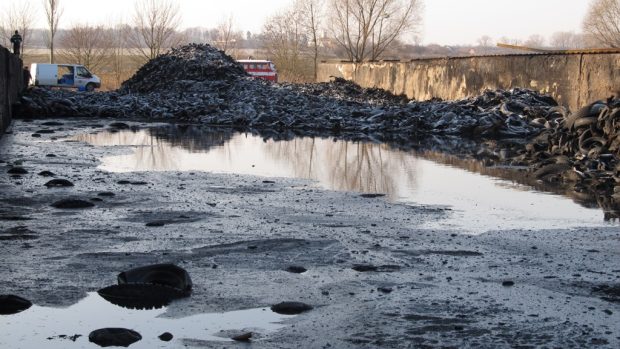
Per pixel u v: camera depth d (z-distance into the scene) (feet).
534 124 73.46
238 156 50.72
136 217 28.45
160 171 41.50
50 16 171.63
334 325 16.93
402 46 204.44
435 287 19.92
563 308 18.28
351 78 145.89
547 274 21.36
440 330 16.65
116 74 187.83
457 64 97.60
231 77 111.96
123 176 39.04
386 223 28.45
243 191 35.35
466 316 17.60
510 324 17.08
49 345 15.55
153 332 16.42
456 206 32.58
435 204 32.99
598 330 16.72
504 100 78.28
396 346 15.69
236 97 101.76
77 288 19.35
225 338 16.10
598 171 43.29
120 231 25.94
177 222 27.76
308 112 87.40
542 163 48.39
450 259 22.97
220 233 25.93
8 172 38.91
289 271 21.31
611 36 201.46
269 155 51.90
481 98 81.25
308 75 205.77
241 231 26.32
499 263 22.56
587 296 19.30
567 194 36.52
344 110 89.66
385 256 23.18
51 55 172.55
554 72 77.77
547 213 31.17
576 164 45.11
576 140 49.65
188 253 23.08
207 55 117.80
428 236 26.18
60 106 87.61
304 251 23.62
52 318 17.17
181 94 103.24
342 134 73.20
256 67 172.45
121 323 16.94
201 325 16.88
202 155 50.65
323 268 21.70
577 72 73.67
